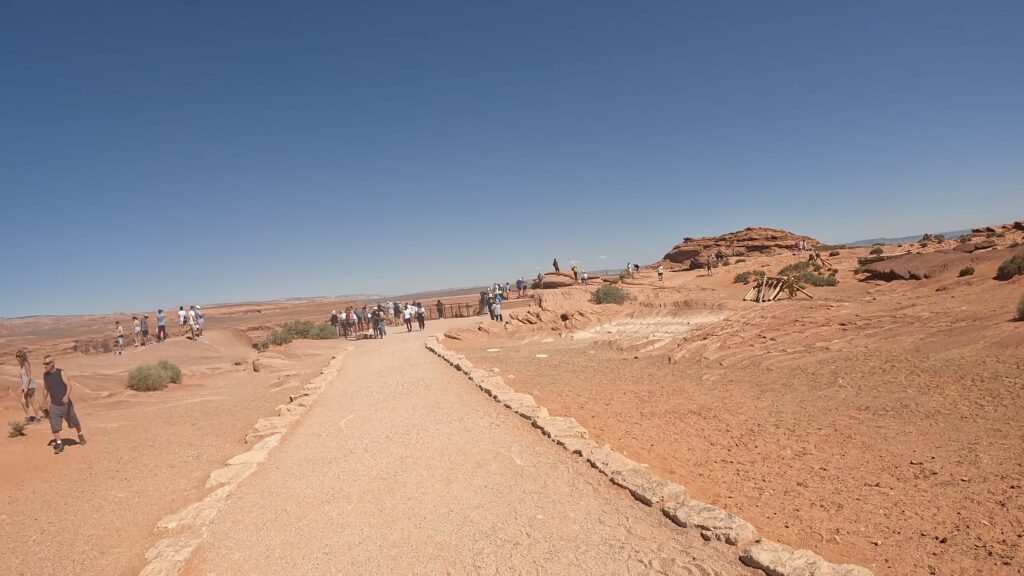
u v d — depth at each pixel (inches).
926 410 372.2
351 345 1254.9
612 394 537.3
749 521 225.5
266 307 7426.2
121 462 414.3
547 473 284.8
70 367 946.7
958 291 837.8
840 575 164.6
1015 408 346.9
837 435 344.2
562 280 2421.3
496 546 208.5
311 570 205.3
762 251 3346.5
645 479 256.2
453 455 330.6
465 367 676.1
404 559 205.6
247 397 708.7
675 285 1984.5
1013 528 202.5
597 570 185.2
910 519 219.1
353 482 299.9
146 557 230.5
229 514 270.7
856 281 1445.6
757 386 513.0
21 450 465.4
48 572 233.6
